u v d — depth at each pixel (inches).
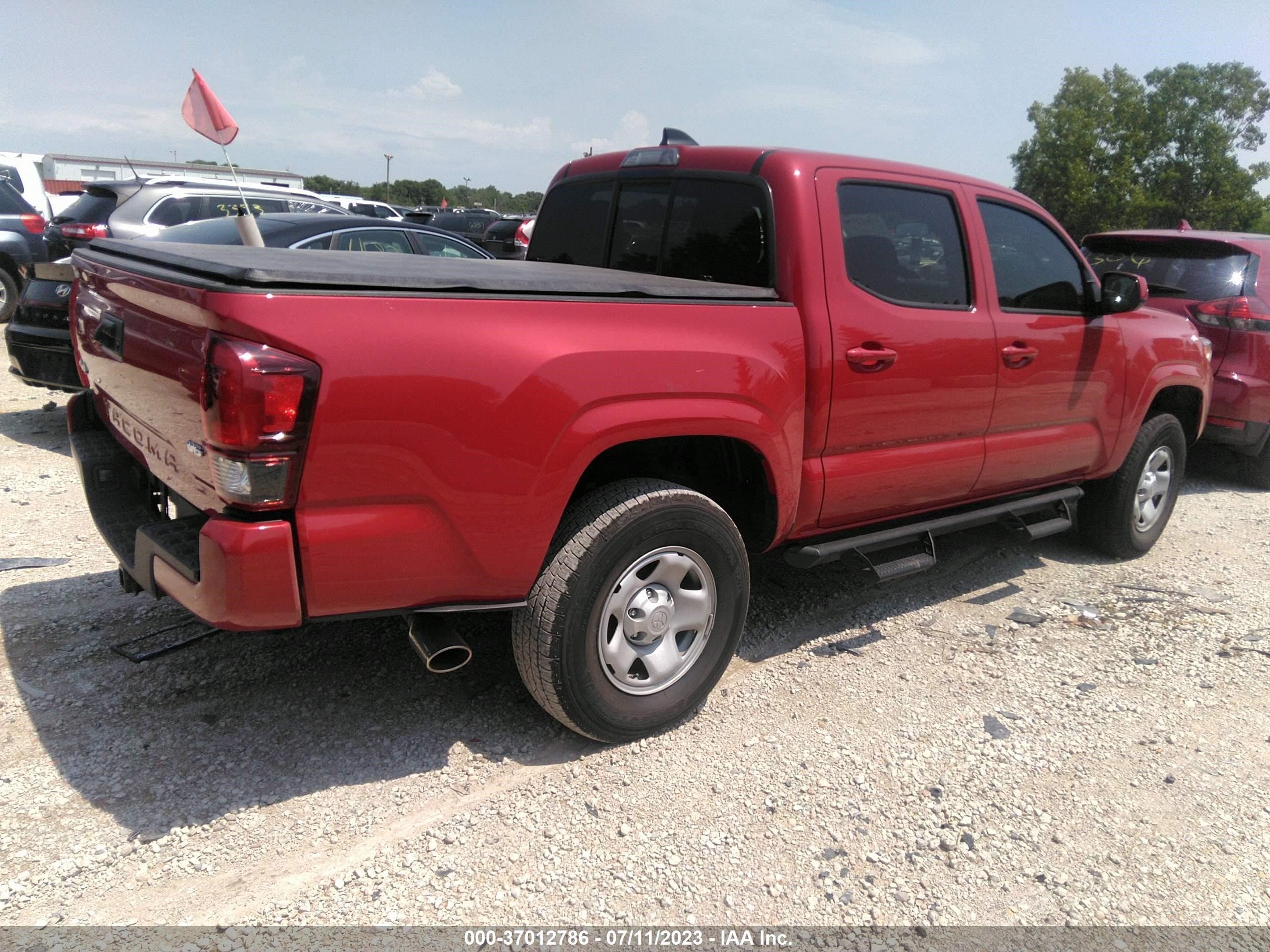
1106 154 2094.0
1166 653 154.6
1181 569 199.3
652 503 112.1
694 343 113.3
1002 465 161.6
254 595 89.2
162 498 120.1
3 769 107.7
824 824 106.5
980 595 178.4
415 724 122.3
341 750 115.5
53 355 239.6
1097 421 178.4
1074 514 185.0
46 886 90.5
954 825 107.4
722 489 135.7
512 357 98.0
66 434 258.2
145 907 88.7
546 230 180.2
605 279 120.6
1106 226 2091.5
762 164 133.0
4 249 412.5
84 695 124.1
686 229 145.1
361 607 97.3
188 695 125.7
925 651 152.1
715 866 98.7
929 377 142.2
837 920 92.3
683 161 147.1
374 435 91.1
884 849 102.9
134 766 109.6
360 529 93.1
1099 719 132.3
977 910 94.7
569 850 100.0
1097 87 2076.8
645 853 100.1
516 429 98.7
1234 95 2064.5
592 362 103.7
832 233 130.8
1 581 156.8
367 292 90.9
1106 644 157.8
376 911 89.8
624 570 112.7
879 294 136.7
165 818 101.3
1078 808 111.7
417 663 137.9
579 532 108.9
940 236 147.2
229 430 85.4
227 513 90.4
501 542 101.7
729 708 131.1
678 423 112.7
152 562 102.3
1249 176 2071.9
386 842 99.7
